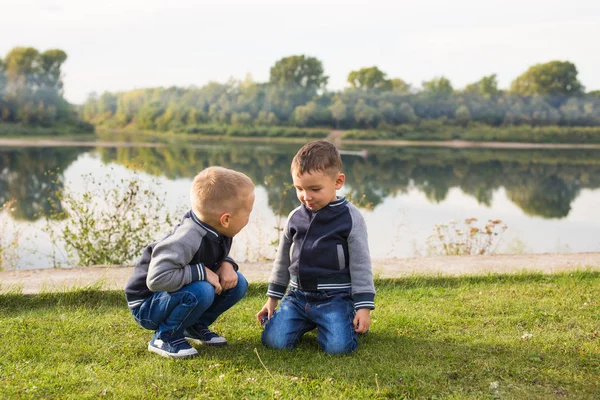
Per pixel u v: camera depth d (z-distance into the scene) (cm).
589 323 305
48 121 5431
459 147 4556
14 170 1992
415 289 393
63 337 287
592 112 5469
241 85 6725
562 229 953
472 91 6016
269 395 221
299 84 6575
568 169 2477
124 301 364
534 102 5628
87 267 466
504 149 4306
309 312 278
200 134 6138
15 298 358
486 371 244
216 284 256
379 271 439
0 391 221
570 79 5712
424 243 796
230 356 263
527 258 497
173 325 259
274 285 295
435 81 6106
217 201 252
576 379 235
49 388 225
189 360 256
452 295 375
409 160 3064
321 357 261
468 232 820
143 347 274
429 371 244
